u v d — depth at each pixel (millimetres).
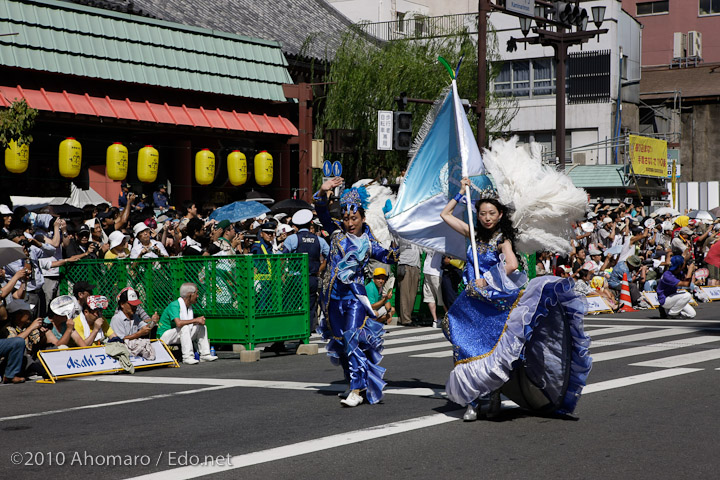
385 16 41406
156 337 11617
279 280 11695
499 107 29203
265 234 15203
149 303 11977
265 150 22391
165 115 19922
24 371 9953
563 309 6652
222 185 22266
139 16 19844
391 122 20594
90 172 19422
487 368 6504
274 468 5477
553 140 39000
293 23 29344
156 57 19875
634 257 19031
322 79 26531
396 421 6824
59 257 13016
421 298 16219
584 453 5711
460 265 14039
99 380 9750
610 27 37969
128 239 14227
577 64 38500
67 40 18281
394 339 13547
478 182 7449
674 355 10531
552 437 6184
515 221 6879
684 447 5828
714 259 16328
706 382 8406
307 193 22797
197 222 14562
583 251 20016
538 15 23188
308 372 9969
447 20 40438
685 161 45125
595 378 8727
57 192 18766
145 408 7781
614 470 5289
